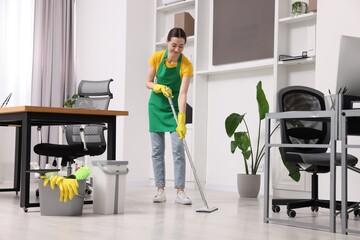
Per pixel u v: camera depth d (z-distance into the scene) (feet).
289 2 17.35
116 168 11.38
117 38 21.36
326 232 9.48
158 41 21.52
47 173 11.09
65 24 22.85
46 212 10.96
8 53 22.11
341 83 10.05
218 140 19.63
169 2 20.79
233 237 8.61
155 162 14.08
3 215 10.94
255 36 18.15
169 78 13.55
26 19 22.48
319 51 14.49
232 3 19.02
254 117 18.40
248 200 15.62
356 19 13.76
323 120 10.44
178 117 13.01
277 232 9.29
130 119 20.99
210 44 19.93
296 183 16.58
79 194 11.02
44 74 22.35
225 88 19.48
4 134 21.63
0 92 21.85
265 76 18.17
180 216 11.15
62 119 12.01
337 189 13.85
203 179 19.92
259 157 17.46
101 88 16.29
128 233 8.77
